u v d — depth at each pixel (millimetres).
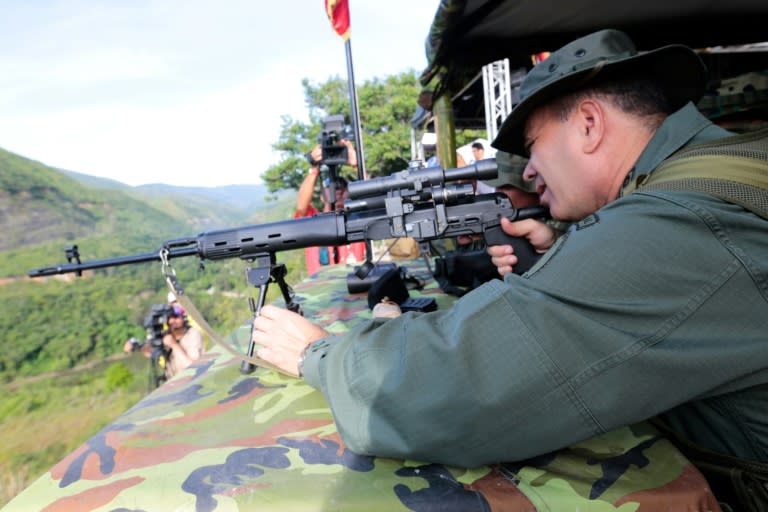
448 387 873
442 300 2225
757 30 3570
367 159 34500
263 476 928
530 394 835
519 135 1412
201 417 1229
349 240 1985
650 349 810
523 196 2350
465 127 11398
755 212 836
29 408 29703
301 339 1393
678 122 1049
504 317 865
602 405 823
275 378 1494
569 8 2811
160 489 899
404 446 920
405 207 1980
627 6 2863
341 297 2576
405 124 36281
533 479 878
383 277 2158
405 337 965
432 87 3762
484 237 2070
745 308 805
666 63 1176
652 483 838
